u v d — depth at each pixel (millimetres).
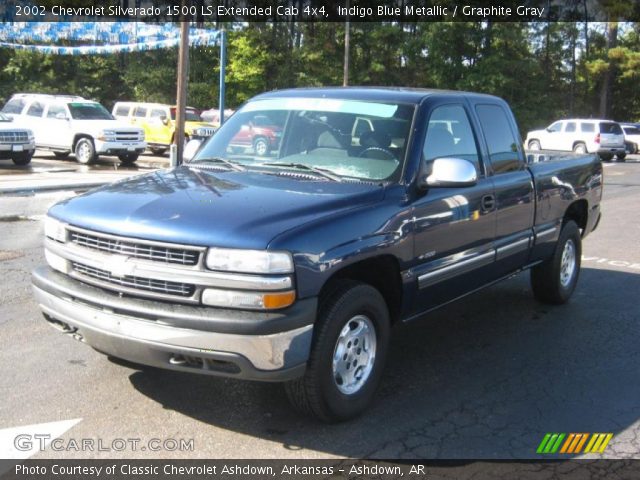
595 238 11203
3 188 14586
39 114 22766
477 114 5422
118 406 4172
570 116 50562
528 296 7223
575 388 4715
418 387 4656
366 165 4523
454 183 4367
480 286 5422
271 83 44594
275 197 3971
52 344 5211
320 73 44062
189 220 3611
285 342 3475
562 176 6492
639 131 38688
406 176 4430
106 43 32000
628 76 50531
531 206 5898
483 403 4414
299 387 3793
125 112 27781
